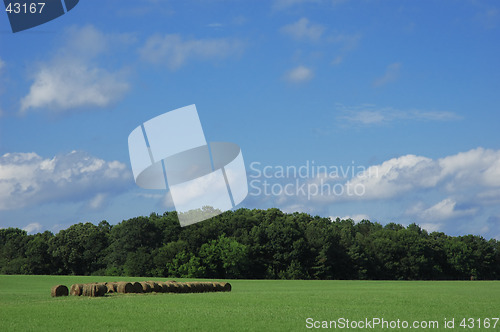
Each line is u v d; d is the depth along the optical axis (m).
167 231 111.25
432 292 44.06
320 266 105.00
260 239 109.19
